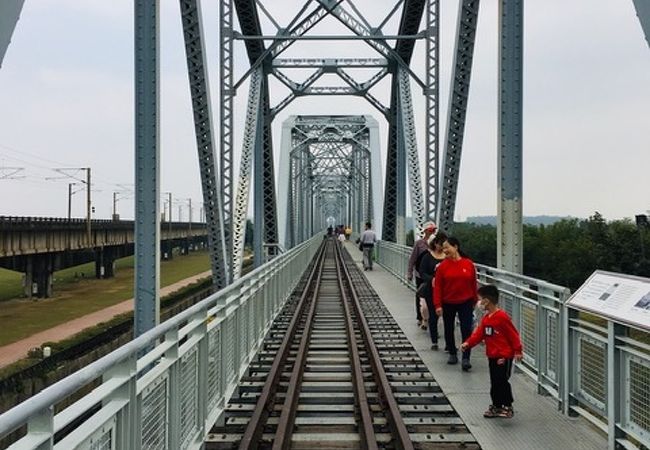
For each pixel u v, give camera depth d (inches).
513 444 214.4
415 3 802.2
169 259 3016.7
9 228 1119.6
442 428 236.1
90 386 573.0
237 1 767.7
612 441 200.2
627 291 198.7
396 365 355.6
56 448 104.2
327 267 1238.9
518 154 344.2
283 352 375.6
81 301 1315.2
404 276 801.6
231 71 645.3
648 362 180.4
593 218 1398.9
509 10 344.8
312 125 1840.6
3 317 1074.7
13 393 593.0
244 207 745.0
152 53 306.8
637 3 195.2
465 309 335.9
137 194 305.3
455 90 471.8
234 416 267.1
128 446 138.6
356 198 2524.6
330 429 249.1
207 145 435.5
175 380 182.2
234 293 305.6
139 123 306.2
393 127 1090.1
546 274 1373.0
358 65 1036.5
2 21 163.5
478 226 1793.8
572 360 244.1
